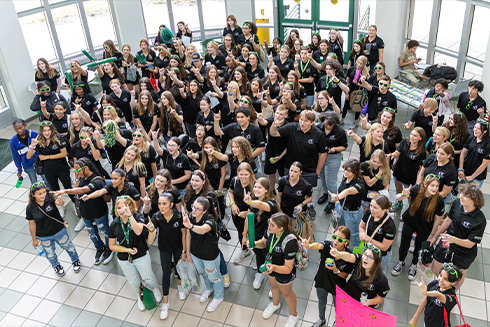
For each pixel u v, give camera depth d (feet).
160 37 34.78
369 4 34.24
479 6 27.45
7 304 17.51
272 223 13.44
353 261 13.17
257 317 15.98
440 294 12.18
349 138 26.73
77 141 21.50
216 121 19.47
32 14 33.04
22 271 19.17
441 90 21.50
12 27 30.37
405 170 18.72
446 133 17.72
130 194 17.17
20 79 31.58
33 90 30.55
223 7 40.83
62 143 20.68
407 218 15.81
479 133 18.16
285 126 18.71
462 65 30.14
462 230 14.47
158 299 16.84
